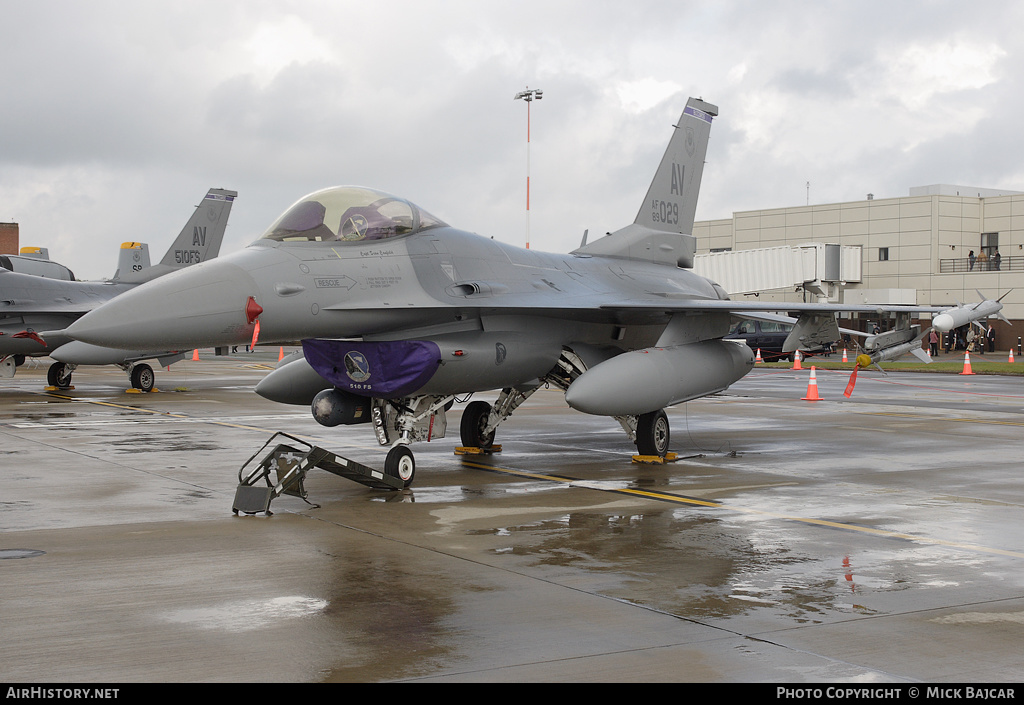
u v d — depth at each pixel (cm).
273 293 967
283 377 1291
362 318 1038
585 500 982
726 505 955
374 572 679
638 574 677
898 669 485
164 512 899
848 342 5125
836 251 5194
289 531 820
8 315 2252
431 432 1140
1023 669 486
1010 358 3959
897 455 1338
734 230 6344
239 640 527
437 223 1195
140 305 891
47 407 2019
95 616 569
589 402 1148
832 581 659
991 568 697
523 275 1239
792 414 1938
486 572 681
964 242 5597
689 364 1270
